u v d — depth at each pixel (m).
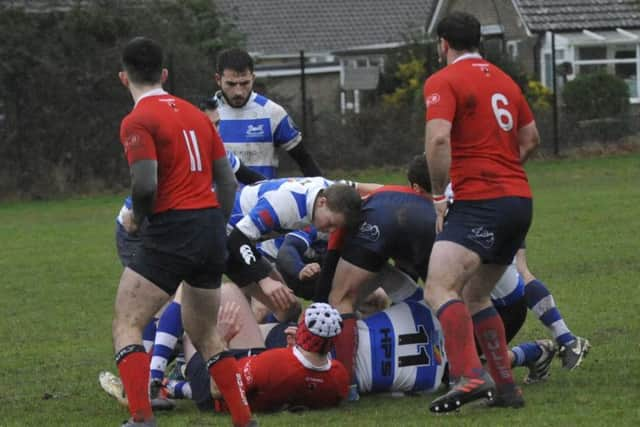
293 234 24.89
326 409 21.80
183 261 18.88
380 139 83.06
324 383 21.38
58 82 79.69
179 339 24.30
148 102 19.09
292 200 22.36
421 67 96.69
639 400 21.52
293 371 21.16
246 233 22.17
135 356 18.69
